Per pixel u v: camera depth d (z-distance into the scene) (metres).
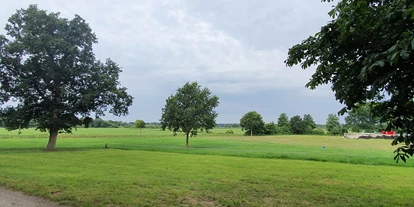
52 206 6.68
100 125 140.12
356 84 3.66
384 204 7.38
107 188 8.59
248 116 93.25
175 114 34.69
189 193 8.19
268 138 70.00
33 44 23.81
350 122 93.56
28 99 25.27
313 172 13.05
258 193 8.34
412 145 4.00
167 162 16.52
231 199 7.52
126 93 29.56
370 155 24.52
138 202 7.02
